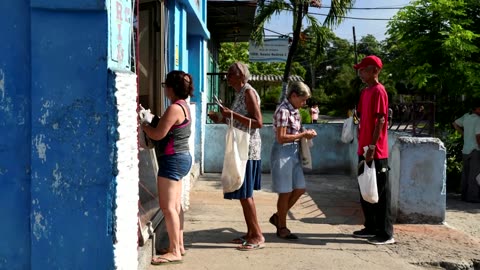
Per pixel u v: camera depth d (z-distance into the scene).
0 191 3.28
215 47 14.96
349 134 9.18
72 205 3.21
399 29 9.65
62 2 3.06
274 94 26.30
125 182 3.33
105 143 3.16
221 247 5.00
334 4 12.98
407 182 6.09
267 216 6.44
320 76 57.16
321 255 4.88
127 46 3.51
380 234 5.31
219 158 9.97
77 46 3.12
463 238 5.55
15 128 3.24
